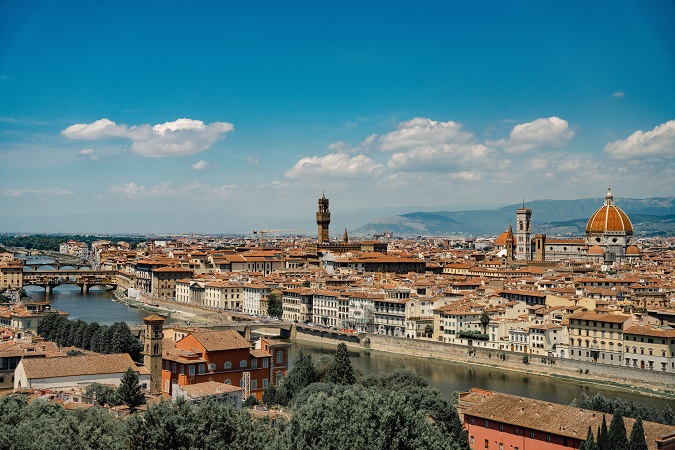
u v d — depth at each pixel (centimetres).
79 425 16950
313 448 16550
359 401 18125
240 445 16562
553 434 18950
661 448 17812
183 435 16288
